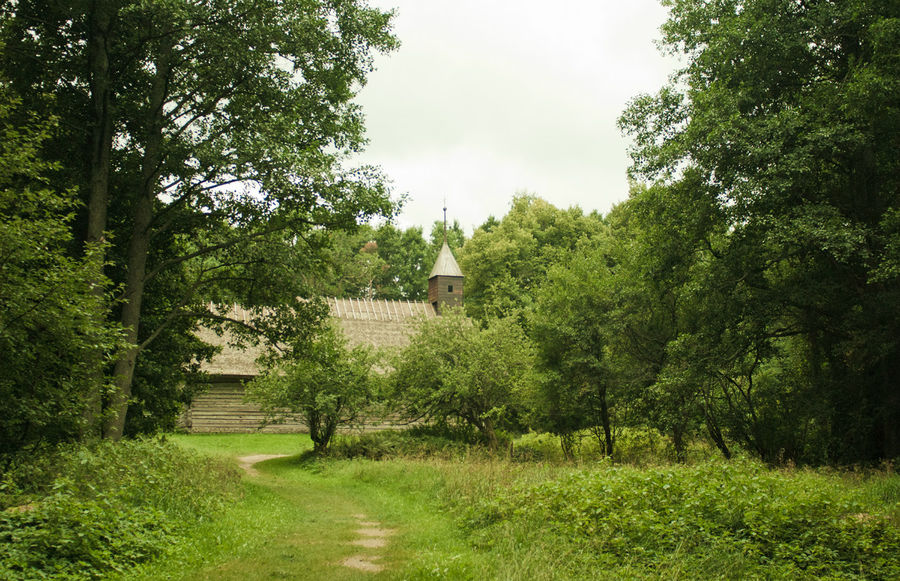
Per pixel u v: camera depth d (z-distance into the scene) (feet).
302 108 54.03
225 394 117.39
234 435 111.34
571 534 27.04
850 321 58.70
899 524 28.12
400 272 226.17
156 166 51.60
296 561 27.14
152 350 60.95
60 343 33.01
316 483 60.34
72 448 33.55
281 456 89.76
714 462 39.68
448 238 235.40
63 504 24.94
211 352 70.59
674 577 21.79
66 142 50.88
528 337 94.63
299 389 80.94
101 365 36.17
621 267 87.35
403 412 97.19
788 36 60.03
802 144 57.26
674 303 77.77
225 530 32.07
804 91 62.95
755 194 56.13
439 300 154.51
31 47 46.96
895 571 22.52
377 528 36.24
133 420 59.16
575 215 192.34
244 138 49.42
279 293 58.75
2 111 34.53
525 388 88.58
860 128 55.36
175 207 53.52
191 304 63.00
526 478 40.93
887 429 59.82
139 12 45.83
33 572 20.97
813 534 25.36
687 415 68.69
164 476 35.55
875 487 39.99
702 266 73.20
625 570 22.68
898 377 59.47
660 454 78.13
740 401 74.23
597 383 81.51
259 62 50.26
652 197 68.95
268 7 50.03
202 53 50.72
